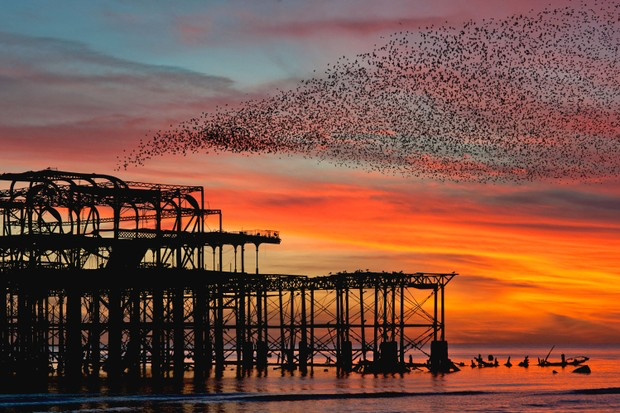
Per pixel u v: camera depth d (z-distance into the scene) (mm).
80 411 74250
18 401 80688
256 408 78312
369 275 125500
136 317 110750
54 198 102375
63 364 116250
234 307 129500
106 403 79688
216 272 112062
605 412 82750
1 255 104625
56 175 101375
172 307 118438
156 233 108062
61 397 83938
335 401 85375
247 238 120438
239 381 105938
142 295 120375
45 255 105812
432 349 131250
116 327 107375
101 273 102125
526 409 83688
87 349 113062
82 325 108000
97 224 106875
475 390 100812
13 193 101875
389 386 102812
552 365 174875
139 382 100688
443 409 81500
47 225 105500
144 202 108312
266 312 135500
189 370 122562
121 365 110875
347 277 126688
